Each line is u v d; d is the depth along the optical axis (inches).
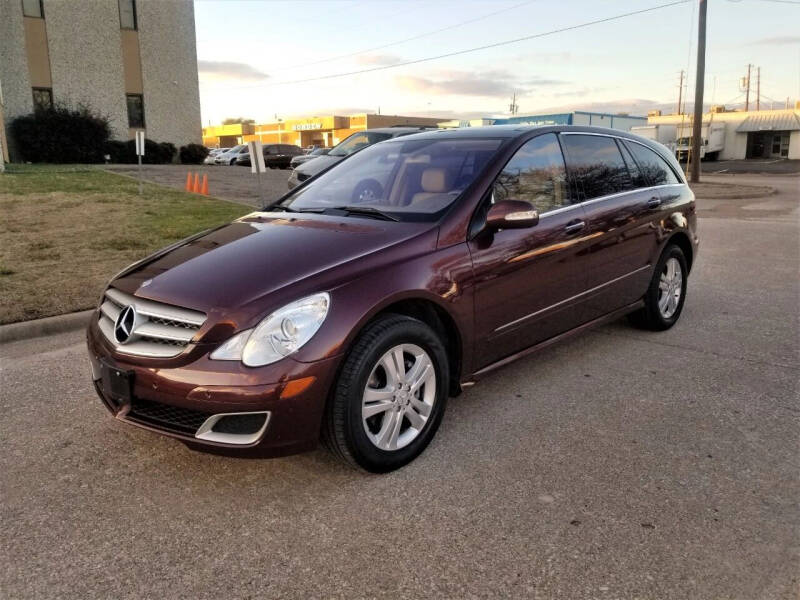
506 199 140.7
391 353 119.3
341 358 110.8
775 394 157.9
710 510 108.7
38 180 688.4
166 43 1221.1
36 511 112.0
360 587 91.5
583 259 164.4
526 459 127.0
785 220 532.7
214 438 108.3
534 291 150.6
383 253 123.4
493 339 142.6
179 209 496.4
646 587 90.3
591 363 180.5
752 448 130.4
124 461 129.3
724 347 194.1
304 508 111.5
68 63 1117.1
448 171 150.6
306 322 109.0
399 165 162.9
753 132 2340.1
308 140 3122.5
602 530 103.5
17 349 200.1
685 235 209.5
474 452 130.1
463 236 135.5
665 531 103.0
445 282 128.3
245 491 117.4
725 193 825.5
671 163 215.5
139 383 112.3
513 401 155.0
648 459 126.3
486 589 90.6
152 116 1225.4
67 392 164.7
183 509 112.1
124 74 1181.1
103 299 131.7
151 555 99.7
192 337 108.3
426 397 127.8
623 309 188.2
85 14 1122.0
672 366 177.8
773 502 110.8
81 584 93.3
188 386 106.5
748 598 87.9
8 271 284.2
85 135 1099.9
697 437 135.5
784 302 249.9
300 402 107.8
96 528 106.8
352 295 113.7
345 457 116.4
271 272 117.1
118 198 555.8
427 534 103.3
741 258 350.3
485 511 109.4
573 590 90.0
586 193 170.7
